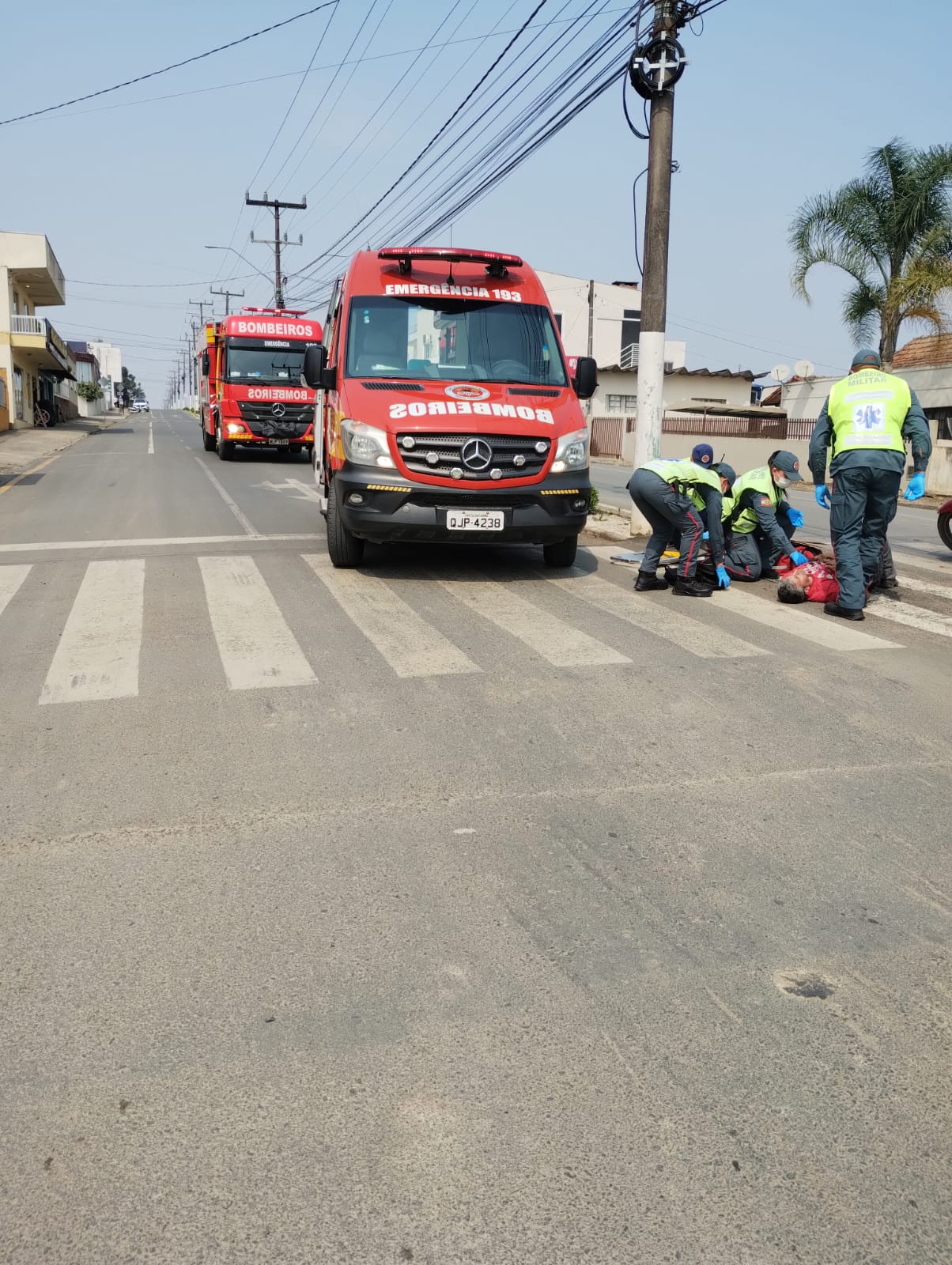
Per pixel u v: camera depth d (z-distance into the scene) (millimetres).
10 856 3480
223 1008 2666
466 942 2986
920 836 3711
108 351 121875
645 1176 2133
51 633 6328
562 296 46344
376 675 5547
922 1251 1968
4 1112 2291
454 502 7754
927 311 21172
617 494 17688
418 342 8570
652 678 5566
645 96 9836
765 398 47406
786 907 3217
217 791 4023
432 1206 2051
